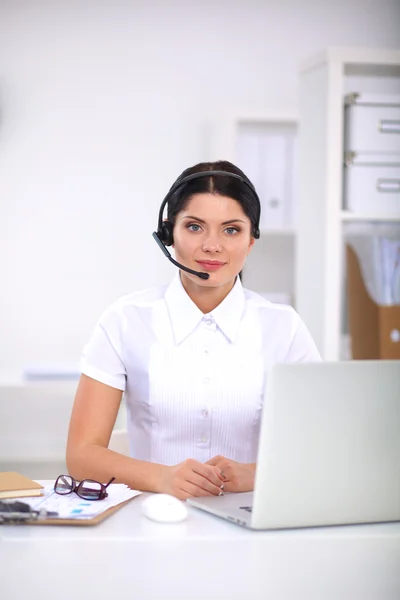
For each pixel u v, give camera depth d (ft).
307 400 4.25
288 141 14.57
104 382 5.84
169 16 15.51
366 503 4.44
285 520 4.26
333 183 10.12
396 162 10.33
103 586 3.98
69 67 15.37
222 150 14.17
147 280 15.69
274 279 15.02
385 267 10.41
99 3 15.34
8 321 15.44
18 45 15.28
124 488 5.10
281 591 4.09
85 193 15.51
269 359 6.03
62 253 15.51
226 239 5.48
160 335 5.93
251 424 5.98
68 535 4.08
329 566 4.13
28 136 15.37
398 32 15.99
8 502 4.40
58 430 8.61
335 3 15.84
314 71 10.48
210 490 5.02
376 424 4.42
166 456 5.93
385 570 4.19
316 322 10.50
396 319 10.42
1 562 3.94
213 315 5.91
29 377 13.38
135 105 15.53
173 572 4.01
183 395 5.86
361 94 10.22
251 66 15.75
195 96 15.67
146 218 15.65
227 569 4.04
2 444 8.07
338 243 10.18
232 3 15.61
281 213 14.66
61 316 15.55
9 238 15.40
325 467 4.32
